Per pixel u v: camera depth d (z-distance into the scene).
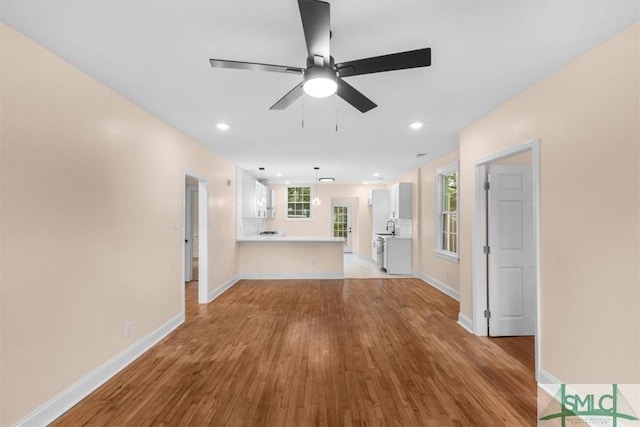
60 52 2.04
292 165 6.41
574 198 2.12
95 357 2.41
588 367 2.01
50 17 1.68
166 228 3.51
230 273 6.00
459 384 2.46
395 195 7.57
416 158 5.70
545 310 2.40
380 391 2.36
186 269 6.34
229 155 5.36
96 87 2.43
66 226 2.14
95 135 2.42
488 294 3.47
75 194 2.22
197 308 4.52
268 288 5.80
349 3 1.58
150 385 2.44
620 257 1.80
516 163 3.65
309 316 4.16
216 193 5.20
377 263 8.27
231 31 1.83
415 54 1.61
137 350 2.94
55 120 2.06
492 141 3.13
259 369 2.70
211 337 3.42
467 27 1.78
